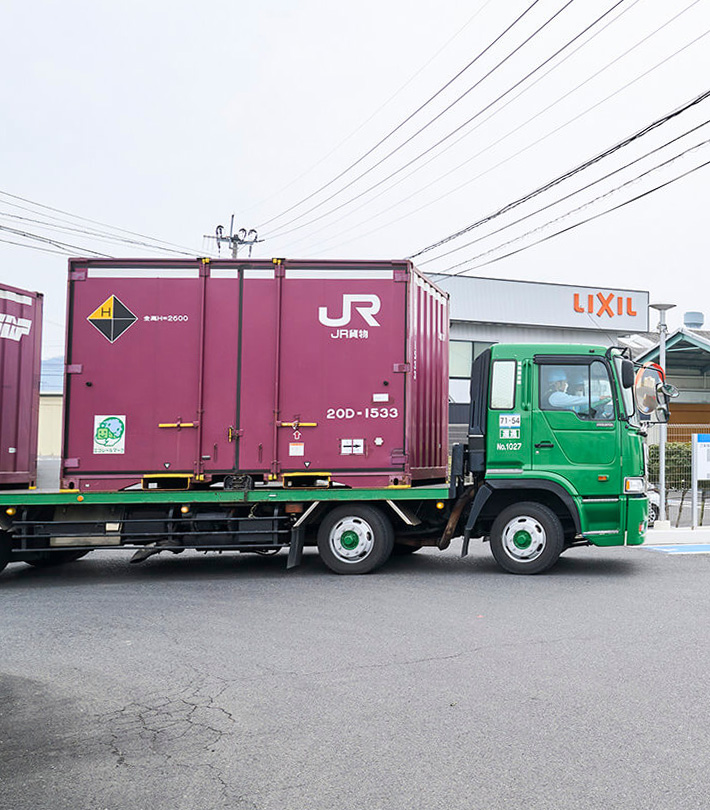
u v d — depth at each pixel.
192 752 4.62
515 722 5.03
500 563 10.55
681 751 4.54
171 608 8.64
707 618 7.91
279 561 12.12
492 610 8.32
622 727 4.93
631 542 10.31
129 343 10.24
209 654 6.75
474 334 32.53
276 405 10.21
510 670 6.16
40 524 10.37
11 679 6.11
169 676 6.14
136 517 10.52
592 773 4.25
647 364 10.75
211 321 10.28
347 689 5.75
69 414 10.22
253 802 3.96
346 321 10.33
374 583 9.96
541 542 10.46
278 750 4.63
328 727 4.99
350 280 10.36
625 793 4.01
